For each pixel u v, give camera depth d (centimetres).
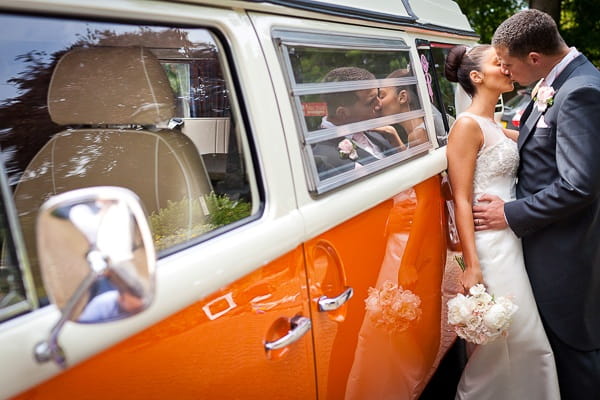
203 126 175
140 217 80
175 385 112
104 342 95
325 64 174
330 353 161
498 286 231
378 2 228
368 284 181
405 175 208
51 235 75
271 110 146
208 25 135
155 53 178
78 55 178
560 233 226
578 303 229
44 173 188
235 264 124
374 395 191
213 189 168
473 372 247
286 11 161
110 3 113
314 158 157
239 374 126
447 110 295
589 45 1375
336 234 164
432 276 238
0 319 93
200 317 117
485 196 236
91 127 188
